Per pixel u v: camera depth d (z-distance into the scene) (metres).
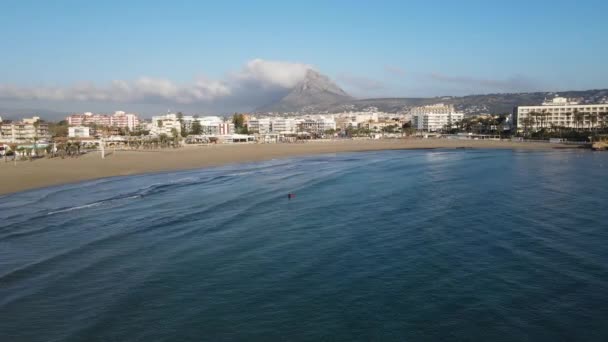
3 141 186.75
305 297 22.92
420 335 19.16
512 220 38.03
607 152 128.88
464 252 29.48
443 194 50.81
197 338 19.19
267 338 19.11
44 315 21.33
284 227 36.66
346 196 50.53
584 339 18.83
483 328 19.67
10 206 46.91
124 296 23.30
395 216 39.78
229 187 60.12
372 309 21.48
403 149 153.75
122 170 83.81
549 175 69.12
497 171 75.44
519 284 24.19
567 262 27.45
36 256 29.78
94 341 19.03
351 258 28.64
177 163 99.38
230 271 26.67
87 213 42.81
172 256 29.50
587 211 41.56
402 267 26.88
